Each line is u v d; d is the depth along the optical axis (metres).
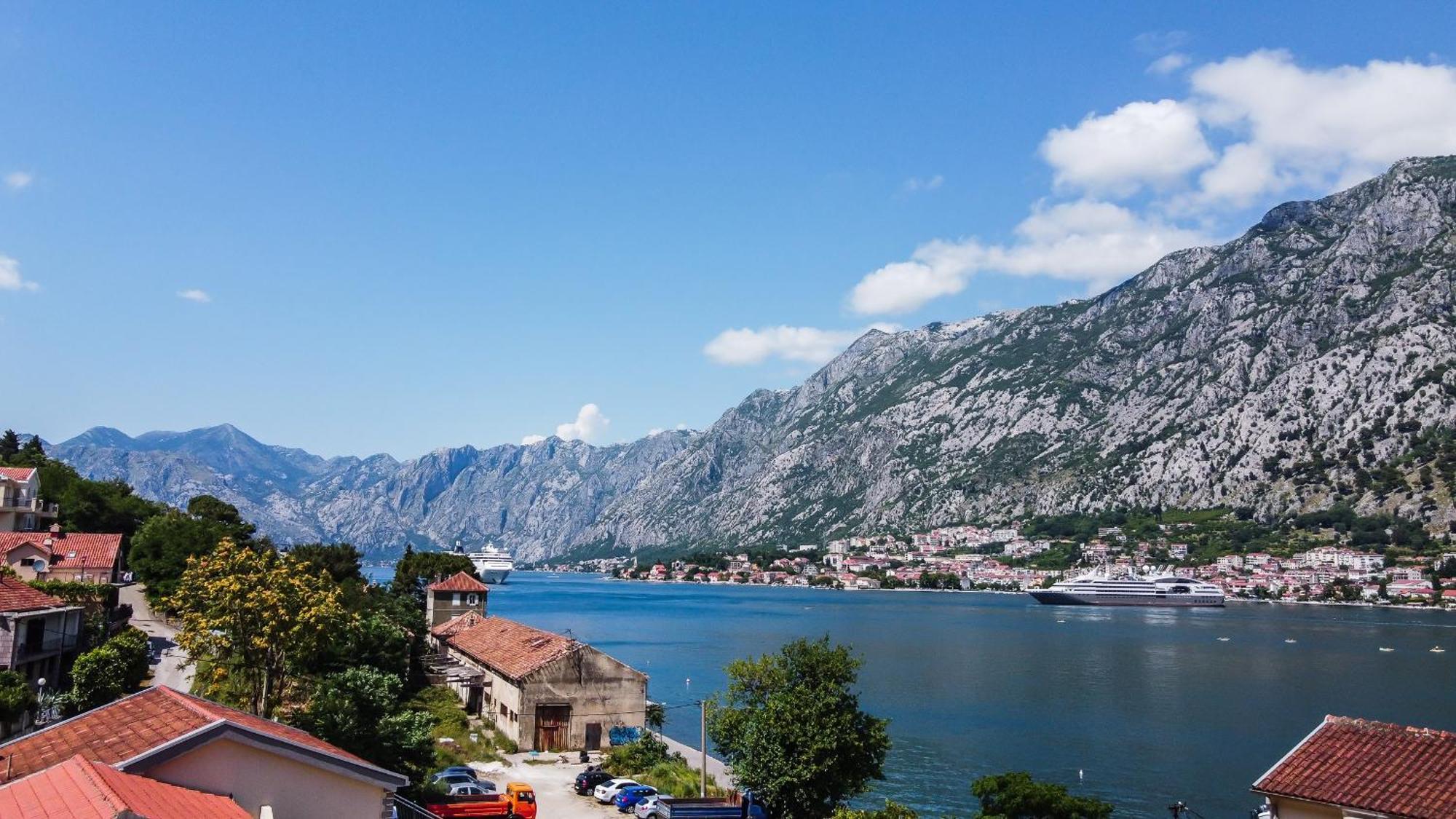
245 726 31.11
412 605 134.50
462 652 105.62
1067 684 164.75
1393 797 38.28
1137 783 95.25
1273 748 111.75
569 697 83.19
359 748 53.94
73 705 66.56
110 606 95.94
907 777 95.56
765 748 63.12
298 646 66.75
